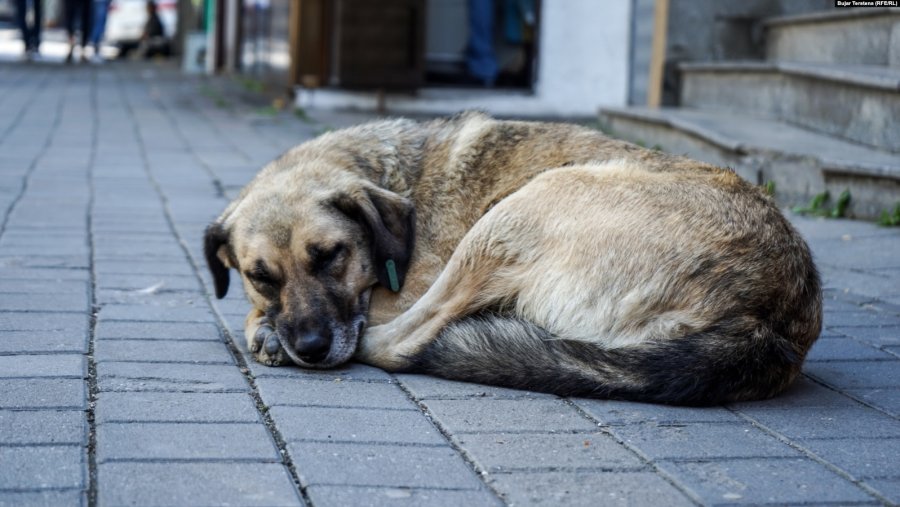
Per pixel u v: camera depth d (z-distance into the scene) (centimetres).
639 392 359
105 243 610
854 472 305
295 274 400
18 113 1236
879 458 317
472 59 1346
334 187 415
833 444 328
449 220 436
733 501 281
